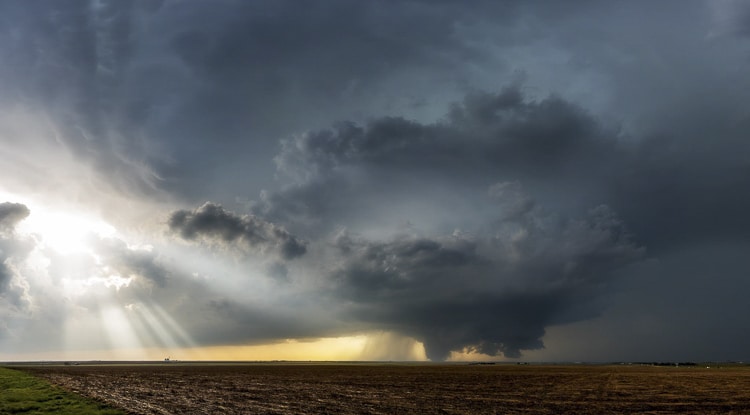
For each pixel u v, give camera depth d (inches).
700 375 4323.3
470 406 1718.8
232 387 2608.3
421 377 3917.3
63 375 3809.1
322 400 1904.5
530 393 2288.4
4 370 4384.8
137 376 3831.2
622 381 3326.8
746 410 1641.2
